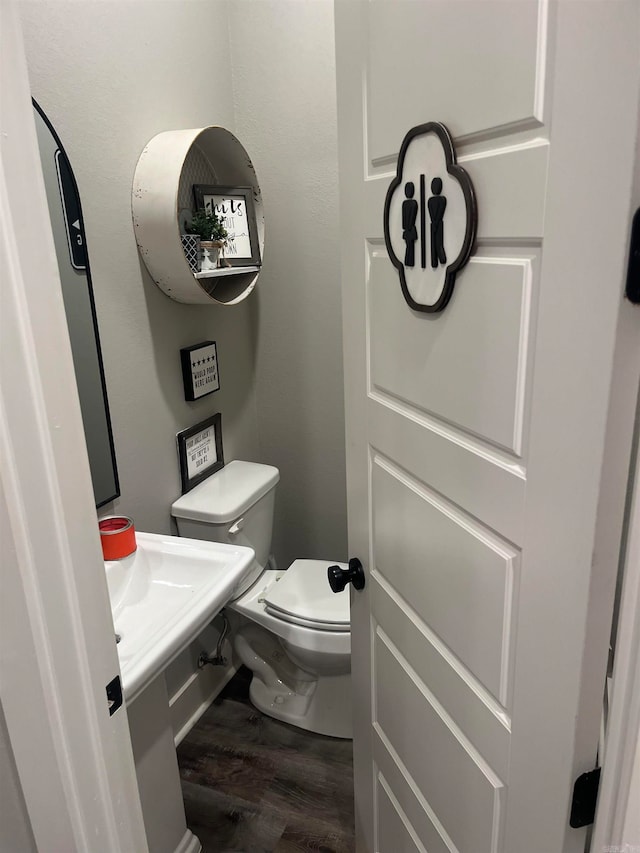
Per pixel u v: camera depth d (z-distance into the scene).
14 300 0.63
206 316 2.00
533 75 0.60
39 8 1.31
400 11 0.82
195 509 1.86
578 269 0.58
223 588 1.41
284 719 2.08
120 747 0.84
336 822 1.74
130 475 1.73
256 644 2.14
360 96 0.97
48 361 0.67
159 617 1.41
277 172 2.08
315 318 2.18
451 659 0.95
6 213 0.61
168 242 1.63
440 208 0.78
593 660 0.65
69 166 1.41
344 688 1.96
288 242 2.14
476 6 0.67
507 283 0.69
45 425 0.67
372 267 1.03
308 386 2.26
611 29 0.51
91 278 1.52
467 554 0.86
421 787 1.12
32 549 0.68
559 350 0.62
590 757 0.69
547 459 0.66
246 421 2.30
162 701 1.54
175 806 1.61
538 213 0.62
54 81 1.37
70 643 0.74
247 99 2.04
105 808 0.82
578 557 0.63
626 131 0.51
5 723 0.73
